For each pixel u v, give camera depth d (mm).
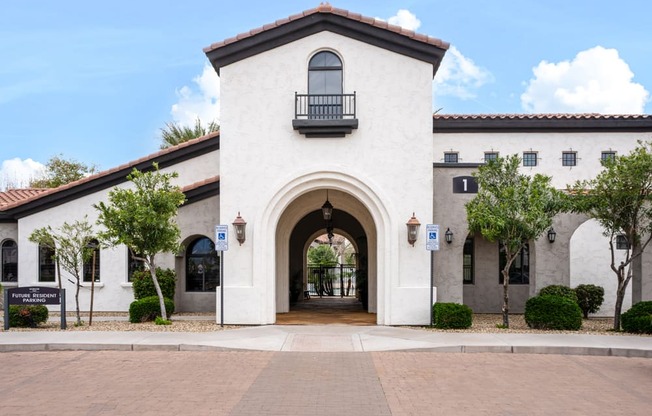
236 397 7883
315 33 15297
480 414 7133
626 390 8453
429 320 14797
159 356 10992
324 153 15188
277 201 15188
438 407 7434
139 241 14227
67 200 19500
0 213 19672
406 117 15133
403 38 15039
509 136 20266
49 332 13484
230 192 15195
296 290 23078
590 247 19969
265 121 15242
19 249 19469
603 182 13922
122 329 14078
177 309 18750
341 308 20406
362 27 15094
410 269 14953
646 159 13531
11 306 14812
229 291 14977
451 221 16562
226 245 14578
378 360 10594
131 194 14102
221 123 15289
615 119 19969
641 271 16141
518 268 19219
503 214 13555
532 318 14320
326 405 7500
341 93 15250
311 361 10469
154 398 7828
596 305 17516
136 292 17250
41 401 7684
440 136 20391
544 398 7930
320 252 37562
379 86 15203
